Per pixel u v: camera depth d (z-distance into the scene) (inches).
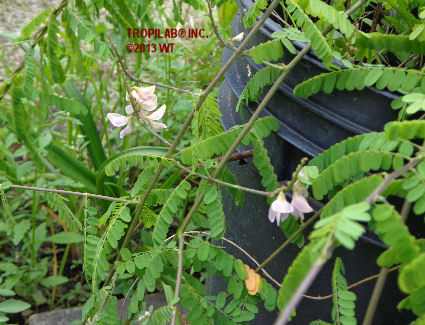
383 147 12.0
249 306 15.5
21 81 17.4
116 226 16.1
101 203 27.4
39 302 29.2
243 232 18.8
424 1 16.2
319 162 14.0
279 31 15.0
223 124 19.2
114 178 29.5
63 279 29.4
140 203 16.8
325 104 14.9
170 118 35.9
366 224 14.6
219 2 20.6
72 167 26.7
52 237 29.4
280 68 14.4
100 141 29.8
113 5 16.7
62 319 26.5
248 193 18.1
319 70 14.8
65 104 17.0
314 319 17.0
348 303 12.3
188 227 28.7
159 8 27.5
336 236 9.1
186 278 16.2
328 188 12.8
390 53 19.3
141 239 32.5
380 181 10.9
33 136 25.5
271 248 17.6
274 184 15.3
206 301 15.5
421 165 11.0
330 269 16.0
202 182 15.7
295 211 13.5
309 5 15.2
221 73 14.7
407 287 9.5
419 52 14.6
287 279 10.0
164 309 14.4
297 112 15.6
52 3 51.8
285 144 16.0
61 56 28.6
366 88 14.0
